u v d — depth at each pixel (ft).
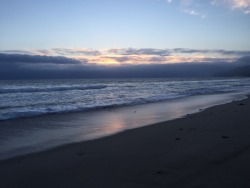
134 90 138.72
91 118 49.26
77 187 17.53
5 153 26.71
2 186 18.13
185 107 64.34
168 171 19.51
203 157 22.24
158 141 29.07
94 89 148.46
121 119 48.01
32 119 47.96
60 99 86.53
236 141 26.91
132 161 22.34
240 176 17.92
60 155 25.44
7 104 70.90
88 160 23.26
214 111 52.26
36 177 19.63
